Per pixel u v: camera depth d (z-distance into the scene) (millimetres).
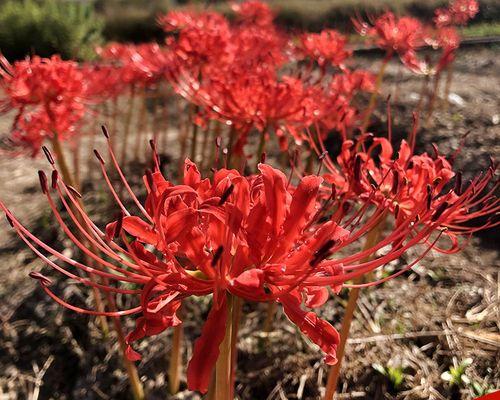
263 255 204
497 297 577
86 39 1869
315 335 204
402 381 479
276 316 549
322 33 615
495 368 486
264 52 607
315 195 202
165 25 746
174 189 200
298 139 444
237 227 198
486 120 1024
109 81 521
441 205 218
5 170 927
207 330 197
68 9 1890
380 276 615
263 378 490
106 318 551
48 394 497
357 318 548
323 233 203
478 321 544
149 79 653
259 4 885
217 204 201
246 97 406
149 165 853
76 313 555
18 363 519
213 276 204
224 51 534
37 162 962
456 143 938
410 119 1042
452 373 474
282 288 210
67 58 1766
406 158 318
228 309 218
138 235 215
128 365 448
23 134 486
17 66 422
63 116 427
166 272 210
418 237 218
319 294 230
